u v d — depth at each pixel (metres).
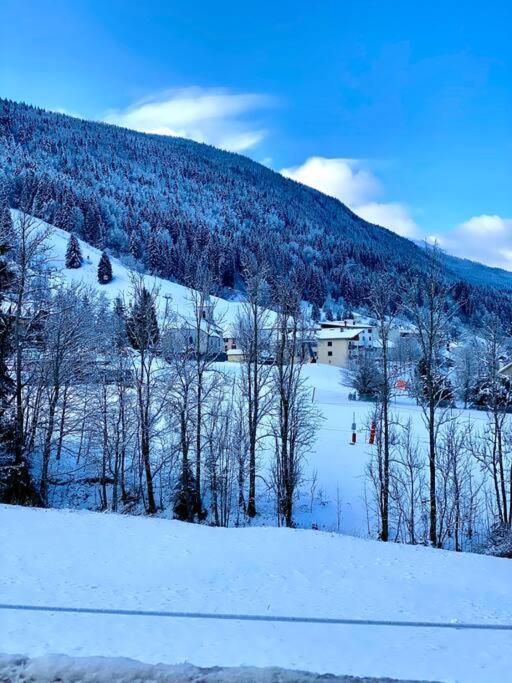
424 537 25.55
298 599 10.30
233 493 31.75
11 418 23.86
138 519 16.80
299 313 34.34
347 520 28.30
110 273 124.69
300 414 33.06
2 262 22.39
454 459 26.62
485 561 14.34
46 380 26.50
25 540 13.42
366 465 30.52
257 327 29.84
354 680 5.93
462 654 7.48
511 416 43.50
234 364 66.81
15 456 23.12
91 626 7.79
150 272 146.00
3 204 23.05
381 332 25.17
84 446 33.50
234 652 7.02
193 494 27.28
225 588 10.88
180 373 26.88
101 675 5.73
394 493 27.44
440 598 10.98
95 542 13.83
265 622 8.55
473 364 53.81
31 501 22.70
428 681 6.16
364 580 12.02
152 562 12.48
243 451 31.42
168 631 7.80
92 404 29.98
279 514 27.77
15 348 23.33
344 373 70.81
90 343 30.38
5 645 6.82
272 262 181.88
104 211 193.88
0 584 10.00
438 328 23.27
